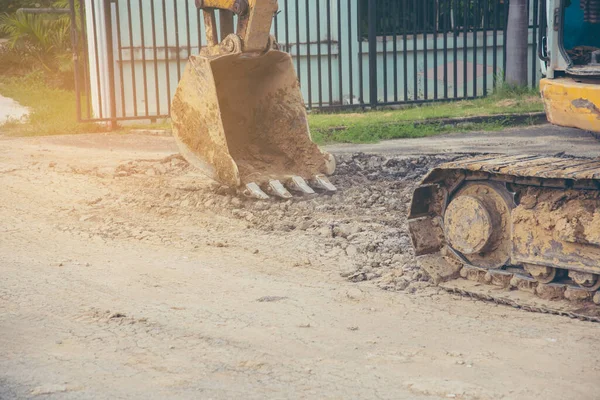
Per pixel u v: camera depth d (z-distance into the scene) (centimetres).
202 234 944
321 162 1130
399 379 530
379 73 2047
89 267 815
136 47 1877
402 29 2084
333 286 744
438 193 764
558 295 684
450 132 1667
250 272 793
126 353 580
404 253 839
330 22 1952
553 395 504
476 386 517
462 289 713
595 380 527
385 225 957
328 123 1694
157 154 1481
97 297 715
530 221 683
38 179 1248
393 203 1052
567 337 605
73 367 556
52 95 2534
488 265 729
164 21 1823
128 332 624
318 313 667
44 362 565
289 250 870
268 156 1148
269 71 1145
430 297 709
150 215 1036
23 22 2912
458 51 2102
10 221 1013
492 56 2128
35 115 2070
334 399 499
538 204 681
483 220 712
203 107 1067
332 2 1947
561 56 895
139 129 1794
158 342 602
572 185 665
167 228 973
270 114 1153
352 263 816
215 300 705
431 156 1354
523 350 579
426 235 763
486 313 667
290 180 1098
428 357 568
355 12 1981
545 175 655
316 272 793
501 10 2127
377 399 499
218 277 777
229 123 1143
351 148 1494
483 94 2000
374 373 540
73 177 1259
